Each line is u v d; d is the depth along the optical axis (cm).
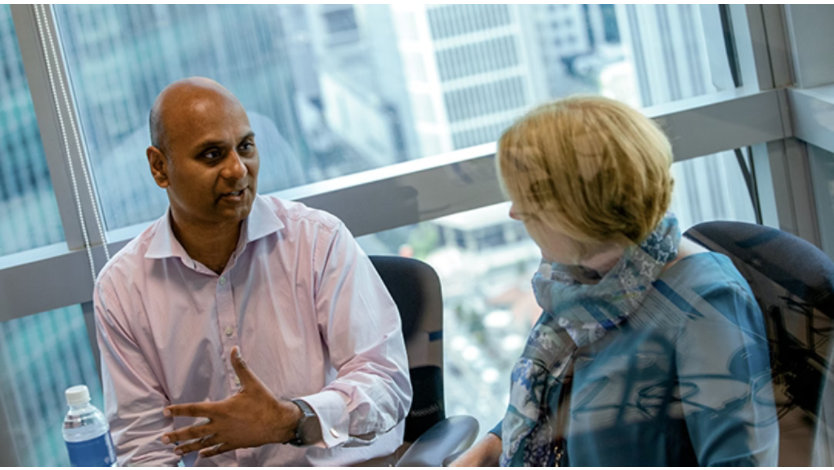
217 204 135
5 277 171
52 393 177
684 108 158
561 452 113
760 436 103
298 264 142
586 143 107
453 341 141
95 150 175
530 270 142
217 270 142
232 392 142
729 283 106
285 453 131
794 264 112
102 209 176
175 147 134
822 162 156
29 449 175
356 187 168
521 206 112
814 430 106
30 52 166
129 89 174
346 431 128
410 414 137
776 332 110
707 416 104
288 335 141
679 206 160
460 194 163
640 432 107
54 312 176
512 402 117
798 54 152
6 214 176
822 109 148
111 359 144
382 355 137
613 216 107
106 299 144
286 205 149
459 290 145
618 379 109
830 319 109
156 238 144
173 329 142
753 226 117
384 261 147
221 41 174
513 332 140
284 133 177
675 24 161
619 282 110
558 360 115
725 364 104
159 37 173
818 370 108
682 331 107
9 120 174
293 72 174
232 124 134
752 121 156
